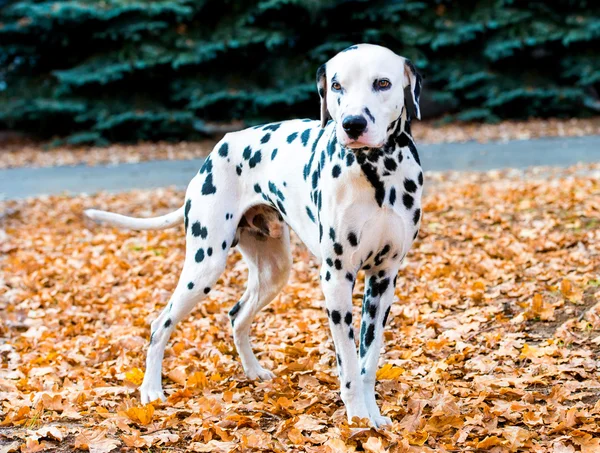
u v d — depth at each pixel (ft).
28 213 36.88
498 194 33.65
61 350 19.29
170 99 68.74
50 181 48.55
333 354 17.65
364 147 12.26
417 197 13.23
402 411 14.25
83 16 65.82
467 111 68.85
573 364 15.87
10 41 71.05
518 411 13.92
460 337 18.13
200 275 15.75
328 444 12.71
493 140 57.93
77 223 34.30
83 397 15.58
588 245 24.63
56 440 13.58
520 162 45.80
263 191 15.30
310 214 14.06
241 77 68.49
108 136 67.92
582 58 68.33
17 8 67.05
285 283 16.46
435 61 71.46
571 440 12.82
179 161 56.44
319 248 13.85
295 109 68.49
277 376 16.74
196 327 20.49
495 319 19.13
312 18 64.85
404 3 67.77
